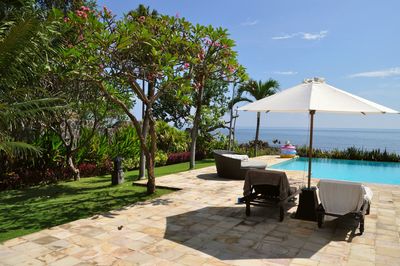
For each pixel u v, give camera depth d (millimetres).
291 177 11695
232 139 20516
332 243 5039
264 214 6617
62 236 5156
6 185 9664
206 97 22234
